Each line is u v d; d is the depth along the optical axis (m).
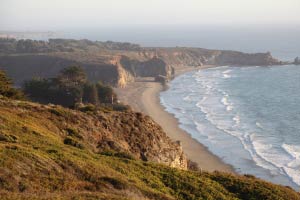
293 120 96.56
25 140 25.75
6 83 59.53
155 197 20.31
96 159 25.09
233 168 65.12
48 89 106.44
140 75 194.25
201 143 79.75
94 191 18.81
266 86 151.38
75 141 30.00
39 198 15.86
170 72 196.62
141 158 36.56
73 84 111.88
